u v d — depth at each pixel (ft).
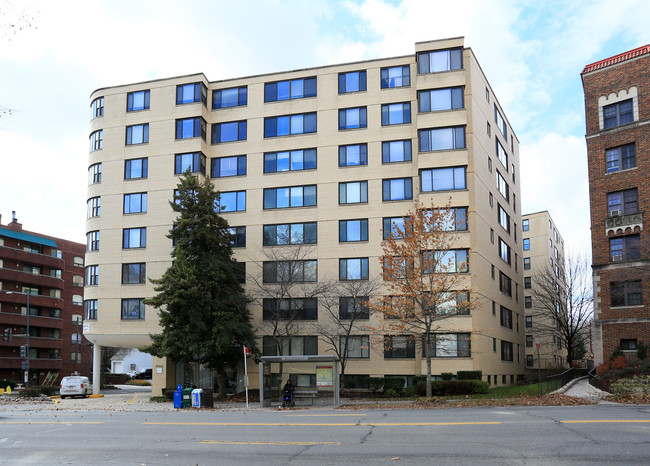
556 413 63.93
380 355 131.23
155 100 153.89
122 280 149.18
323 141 143.84
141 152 153.07
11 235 223.71
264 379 97.14
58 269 243.19
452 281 105.50
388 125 139.95
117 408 99.71
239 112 151.43
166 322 117.50
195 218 123.95
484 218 136.36
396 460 37.93
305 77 148.15
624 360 103.35
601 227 115.03
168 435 53.21
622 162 114.21
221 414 78.95
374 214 137.49
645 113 111.65
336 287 133.08
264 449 43.73
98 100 159.22
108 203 153.38
